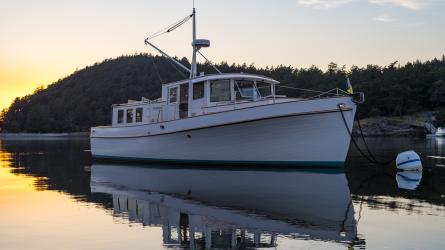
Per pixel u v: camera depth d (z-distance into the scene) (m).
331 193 11.73
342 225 8.12
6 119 176.38
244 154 18.52
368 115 99.69
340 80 113.44
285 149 17.89
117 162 23.58
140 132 21.75
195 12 21.70
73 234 7.82
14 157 27.56
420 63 127.62
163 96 21.72
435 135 72.25
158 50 23.19
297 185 13.35
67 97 172.88
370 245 6.83
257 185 13.48
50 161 24.33
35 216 9.36
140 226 8.35
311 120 17.27
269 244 6.97
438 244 6.84
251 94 19.70
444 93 97.50
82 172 18.28
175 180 15.10
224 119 18.11
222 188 12.99
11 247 7.03
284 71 133.75
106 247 6.98
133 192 12.61
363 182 13.84
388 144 39.22
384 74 109.88
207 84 19.33
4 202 11.06
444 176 15.05
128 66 179.25
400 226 8.00
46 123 150.75
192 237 7.48
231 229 7.96
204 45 21.64
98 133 25.14
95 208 10.23
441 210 9.39
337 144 17.47
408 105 98.69
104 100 153.88
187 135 19.44
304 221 8.48
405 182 13.71
